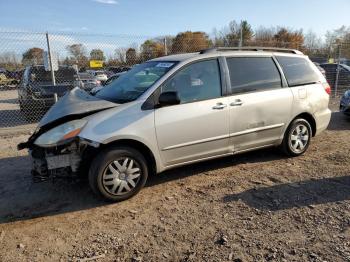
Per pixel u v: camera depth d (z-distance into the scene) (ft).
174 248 10.63
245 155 19.49
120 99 14.74
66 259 10.30
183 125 14.56
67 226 12.24
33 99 31.48
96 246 10.92
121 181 13.75
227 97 15.75
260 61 17.33
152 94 14.16
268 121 17.17
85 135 12.92
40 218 12.89
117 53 38.96
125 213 13.07
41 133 13.57
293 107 17.99
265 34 124.36
